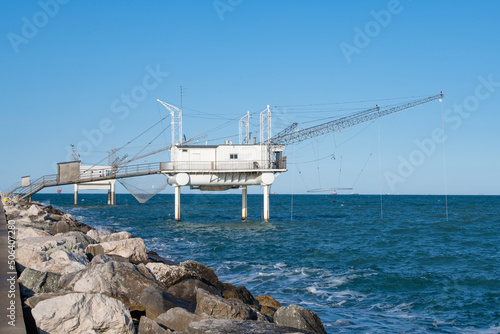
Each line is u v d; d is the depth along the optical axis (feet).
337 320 64.69
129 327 40.09
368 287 84.94
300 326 48.98
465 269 104.47
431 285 87.15
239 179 205.36
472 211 407.44
